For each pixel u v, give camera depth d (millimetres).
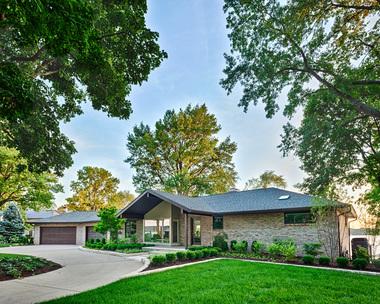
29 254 18109
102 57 7164
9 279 9398
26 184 21562
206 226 20438
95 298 6543
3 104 5215
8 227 30859
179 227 22016
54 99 12492
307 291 7203
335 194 13477
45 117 12250
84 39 4742
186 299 6477
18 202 22609
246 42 10852
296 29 10320
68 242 30719
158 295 6828
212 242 19562
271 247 15125
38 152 12062
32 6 3656
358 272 10172
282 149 12898
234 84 11500
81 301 6309
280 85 11281
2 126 10922
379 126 12352
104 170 47656
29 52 9664
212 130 35625
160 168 36094
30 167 12461
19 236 31078
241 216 18922
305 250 14820
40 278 9602
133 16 8188
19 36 4988
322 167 12109
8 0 3445
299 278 8844
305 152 12234
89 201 46438
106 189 47438
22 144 11492
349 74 10859
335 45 10789
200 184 34469
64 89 12117
